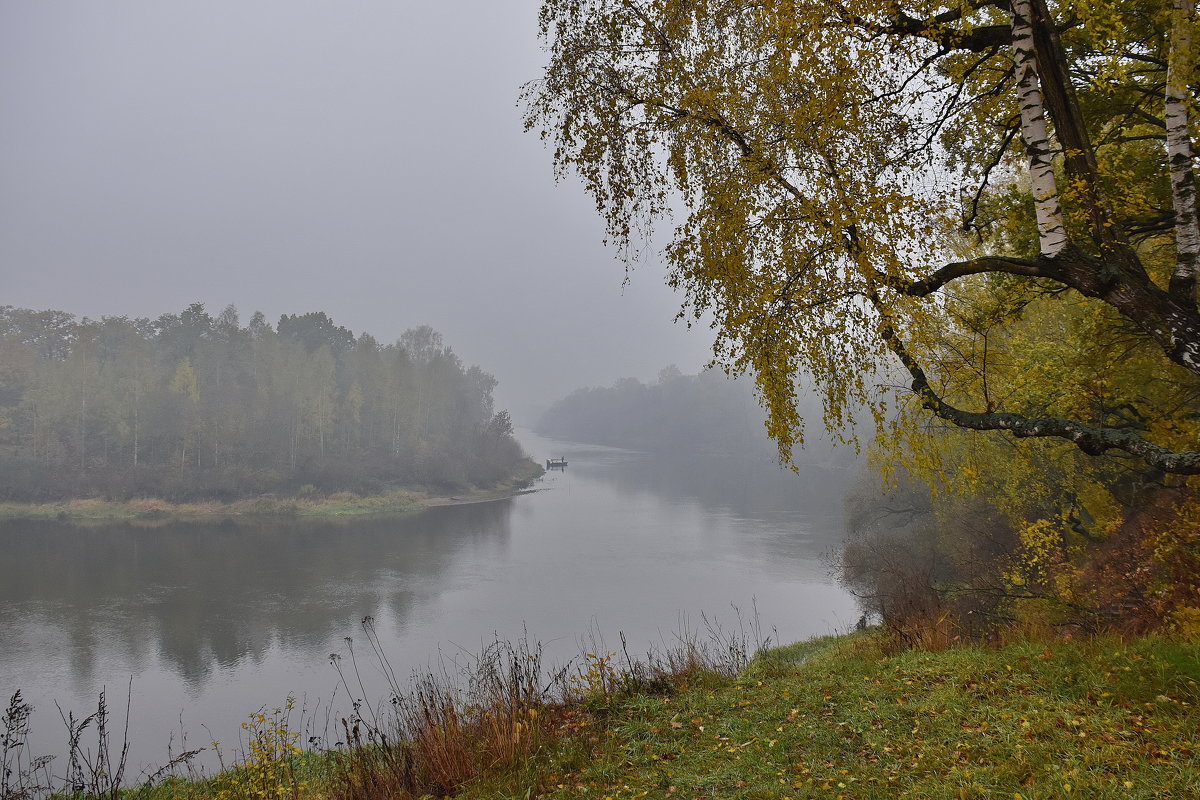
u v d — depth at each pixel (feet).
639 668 26.35
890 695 20.33
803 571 117.60
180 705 68.90
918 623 33.35
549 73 21.93
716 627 86.63
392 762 18.31
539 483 289.53
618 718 20.63
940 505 75.97
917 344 17.56
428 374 306.96
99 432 231.71
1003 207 24.43
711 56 20.01
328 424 251.39
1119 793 12.09
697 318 20.24
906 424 19.31
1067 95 16.51
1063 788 12.38
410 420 275.18
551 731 19.67
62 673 78.54
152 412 233.35
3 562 136.67
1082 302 29.14
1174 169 15.74
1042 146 16.43
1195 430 26.99
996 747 14.74
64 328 302.45
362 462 245.24
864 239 16.22
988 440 49.08
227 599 108.88
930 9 16.93
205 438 224.33
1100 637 23.08
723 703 21.38
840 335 18.35
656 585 111.55
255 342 274.36
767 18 18.57
